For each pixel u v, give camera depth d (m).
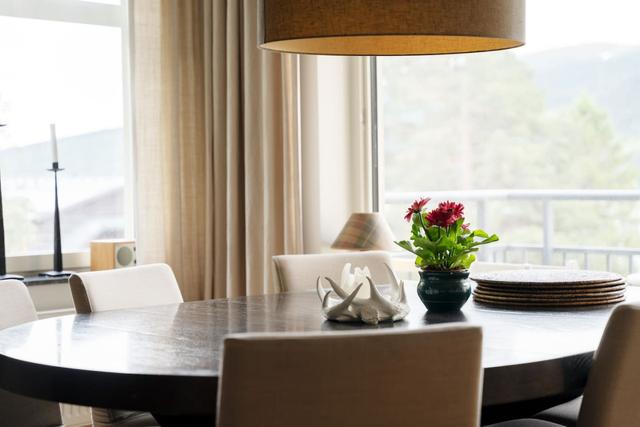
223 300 2.90
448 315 2.48
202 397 1.73
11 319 2.66
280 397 1.51
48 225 4.70
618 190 3.84
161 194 4.70
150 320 2.48
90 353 1.99
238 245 4.66
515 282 2.65
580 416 1.98
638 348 1.91
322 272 3.37
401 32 2.23
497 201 4.30
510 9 2.36
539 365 1.85
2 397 2.55
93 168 4.83
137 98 4.64
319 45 2.73
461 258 2.55
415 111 4.63
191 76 4.77
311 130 4.58
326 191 4.73
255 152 4.55
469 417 1.61
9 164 4.57
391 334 1.53
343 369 1.52
